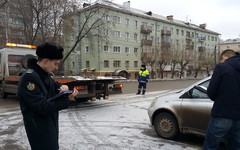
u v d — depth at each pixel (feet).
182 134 14.62
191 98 12.46
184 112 12.43
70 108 24.29
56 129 5.81
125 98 33.22
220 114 7.72
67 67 120.26
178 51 128.16
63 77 21.45
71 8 60.49
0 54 30.14
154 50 127.44
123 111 22.62
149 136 14.16
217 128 7.88
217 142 7.95
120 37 121.70
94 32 74.49
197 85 12.21
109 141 13.08
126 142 12.95
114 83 25.93
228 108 7.61
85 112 22.02
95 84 23.56
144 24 137.69
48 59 5.49
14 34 66.08
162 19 151.12
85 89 22.59
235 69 7.73
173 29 158.92
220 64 7.99
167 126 13.51
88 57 118.42
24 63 28.94
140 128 16.07
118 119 18.93
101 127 16.28
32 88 5.09
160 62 124.06
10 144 12.52
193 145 12.54
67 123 17.46
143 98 33.27
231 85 7.60
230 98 7.60
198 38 185.47
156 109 14.01
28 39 61.52
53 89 5.95
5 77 28.96
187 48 161.79
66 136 13.99
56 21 60.54
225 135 8.54
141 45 134.62
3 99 31.45
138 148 11.96
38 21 58.03
